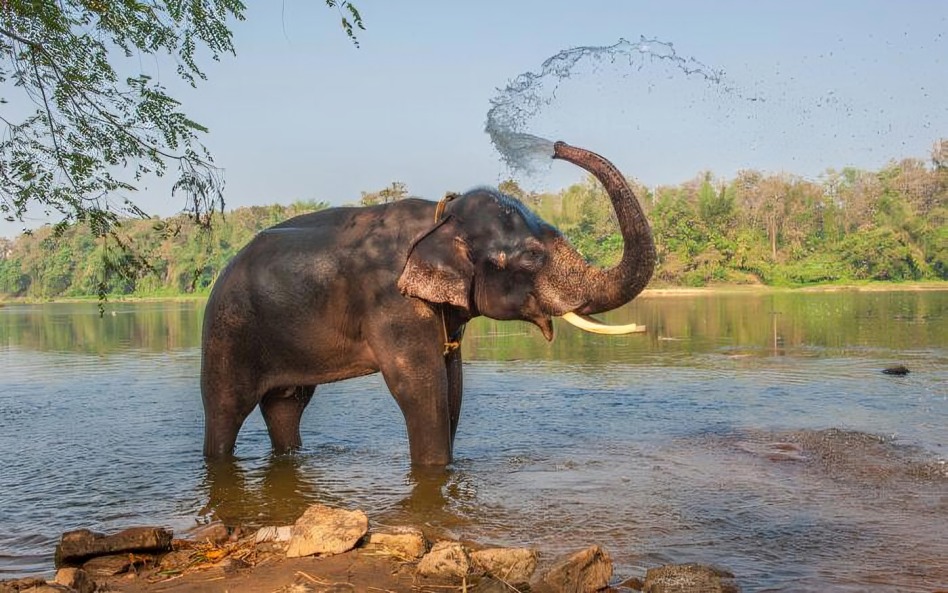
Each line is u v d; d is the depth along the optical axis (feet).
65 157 21.58
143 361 56.44
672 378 40.65
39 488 22.24
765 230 245.86
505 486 21.16
